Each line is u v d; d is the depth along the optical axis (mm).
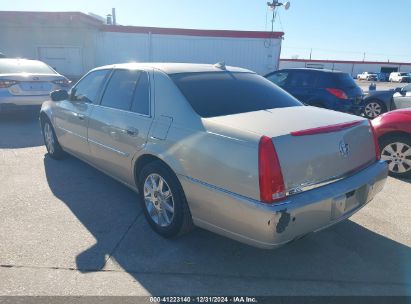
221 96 3285
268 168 2373
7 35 17922
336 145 2742
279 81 9859
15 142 6816
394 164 5203
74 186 4574
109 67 4258
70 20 15906
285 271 2896
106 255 3053
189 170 2846
